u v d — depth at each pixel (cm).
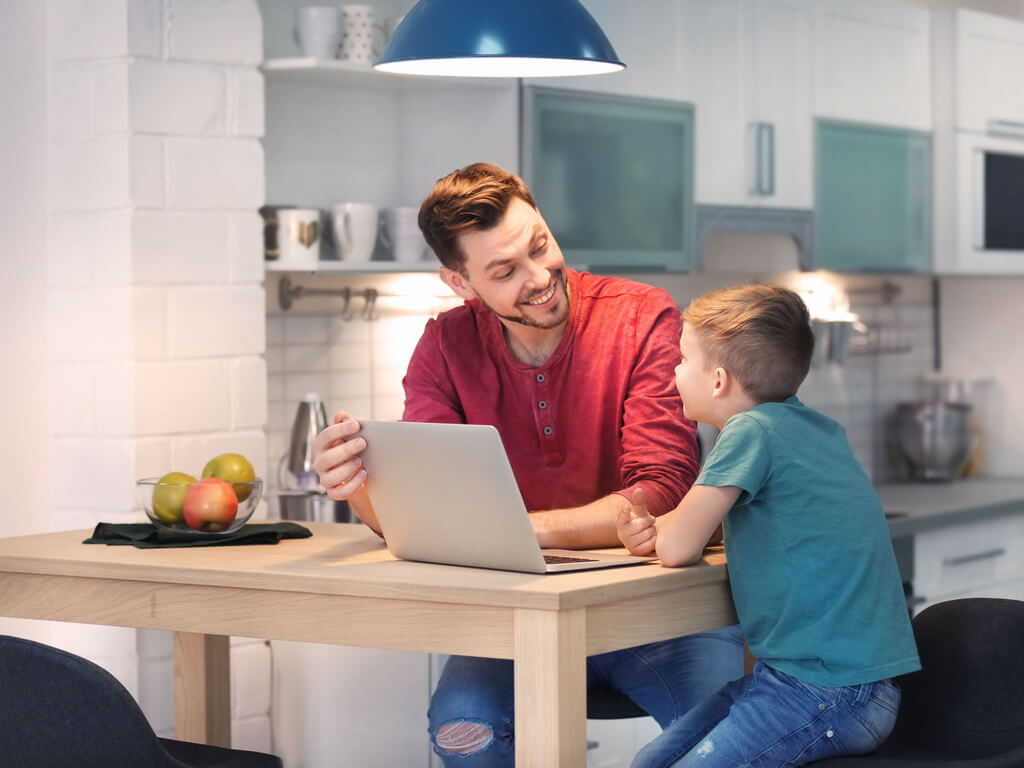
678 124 372
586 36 202
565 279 225
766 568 195
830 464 200
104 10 292
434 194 219
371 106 357
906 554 403
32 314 305
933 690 211
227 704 262
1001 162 462
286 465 336
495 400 233
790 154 402
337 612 187
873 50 427
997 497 442
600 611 178
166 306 297
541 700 172
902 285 502
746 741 195
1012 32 462
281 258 323
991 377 502
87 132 297
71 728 182
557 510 211
